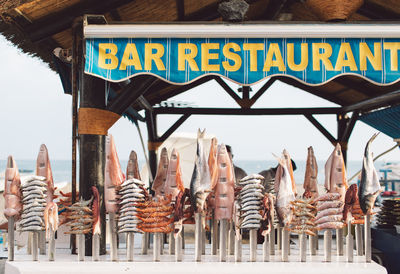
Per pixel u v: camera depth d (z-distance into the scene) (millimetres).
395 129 8008
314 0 4754
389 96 7098
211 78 9414
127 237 4426
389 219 6082
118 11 5160
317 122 9547
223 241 4371
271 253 4777
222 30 4402
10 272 4301
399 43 4434
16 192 4438
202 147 4332
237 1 4488
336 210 4375
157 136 9602
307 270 4195
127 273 4207
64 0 4414
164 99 9398
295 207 4406
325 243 4477
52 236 4395
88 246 4625
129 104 4703
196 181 4281
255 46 4434
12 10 4352
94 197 4410
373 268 4207
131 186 4402
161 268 4207
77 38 4816
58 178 96062
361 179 4371
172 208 4512
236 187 4801
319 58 4422
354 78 8250
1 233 8367
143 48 4430
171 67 4418
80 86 4680
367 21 4582
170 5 5504
